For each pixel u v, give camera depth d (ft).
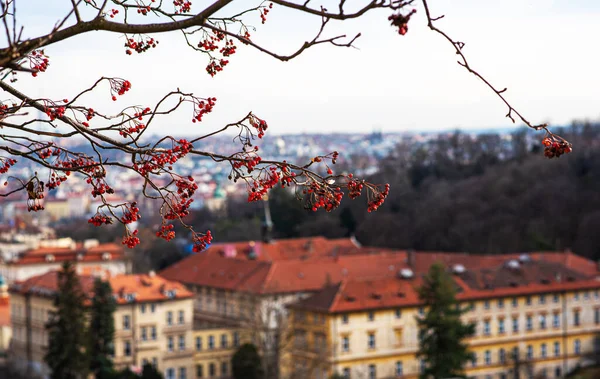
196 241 35.83
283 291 435.53
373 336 367.25
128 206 36.55
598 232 524.52
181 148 35.45
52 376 338.75
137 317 399.65
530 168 613.52
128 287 404.16
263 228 636.48
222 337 416.26
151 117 36.01
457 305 344.49
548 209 564.30
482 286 392.68
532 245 538.06
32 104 35.01
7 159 38.29
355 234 649.61
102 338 353.10
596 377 385.09
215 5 34.19
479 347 386.73
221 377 414.41
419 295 322.14
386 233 624.18
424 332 323.98
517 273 405.18
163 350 404.77
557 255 447.83
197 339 413.39
